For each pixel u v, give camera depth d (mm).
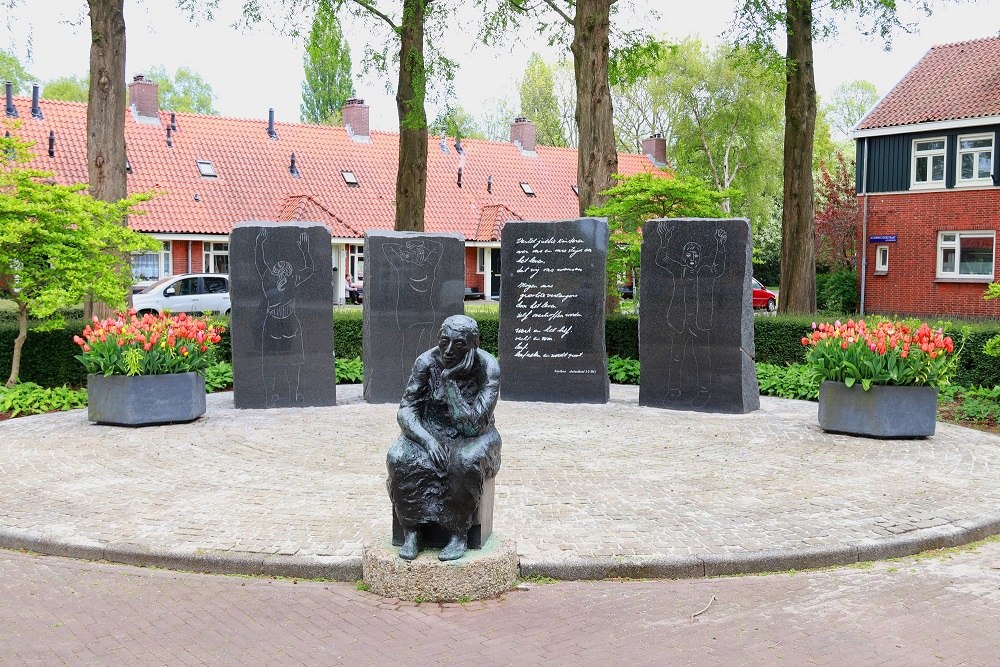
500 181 43219
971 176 28000
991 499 7492
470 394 5594
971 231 28141
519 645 4703
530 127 45594
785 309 18891
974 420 12023
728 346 12289
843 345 10492
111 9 15148
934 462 9031
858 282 30984
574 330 13281
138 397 10977
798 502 7340
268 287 12688
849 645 4695
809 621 5035
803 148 18531
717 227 12328
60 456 9227
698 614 5145
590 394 13219
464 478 5379
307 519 6770
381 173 40031
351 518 6789
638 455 9320
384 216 38125
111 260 13188
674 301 12594
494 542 5707
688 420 11664
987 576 5836
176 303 27156
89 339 11141
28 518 6836
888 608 5242
